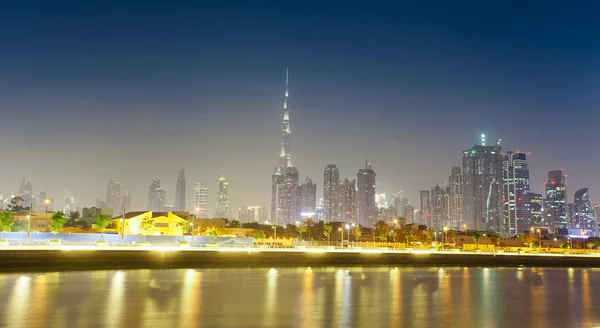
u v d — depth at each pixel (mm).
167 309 64812
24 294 74312
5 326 53406
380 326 57125
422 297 81688
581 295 90000
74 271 110938
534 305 76312
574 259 185000
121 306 66000
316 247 182250
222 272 119062
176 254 129250
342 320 60188
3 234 147625
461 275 128125
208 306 67812
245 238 177875
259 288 88500
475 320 62344
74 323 55156
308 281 102125
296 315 62875
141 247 134000
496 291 93125
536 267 176375
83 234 154500
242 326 55844
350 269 139000
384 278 113062
